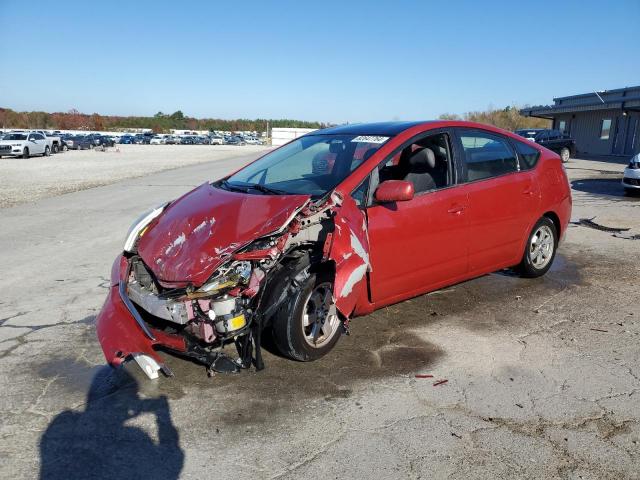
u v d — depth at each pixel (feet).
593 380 12.25
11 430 10.58
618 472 9.20
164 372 11.90
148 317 12.51
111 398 11.71
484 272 16.90
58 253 24.82
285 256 12.09
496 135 17.25
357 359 13.33
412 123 15.81
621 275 19.93
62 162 101.71
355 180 13.48
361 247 12.58
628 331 14.93
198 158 120.88
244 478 9.13
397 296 14.49
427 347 13.98
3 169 82.43
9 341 14.71
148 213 14.60
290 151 16.69
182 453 9.82
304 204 12.32
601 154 103.86
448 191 15.16
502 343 14.20
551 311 16.39
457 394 11.69
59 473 9.30
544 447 9.86
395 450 9.80
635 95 92.43
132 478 9.17
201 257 11.63
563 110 108.37
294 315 12.25
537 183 17.92
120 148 186.29
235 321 11.43
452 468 9.30
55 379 12.58
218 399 11.59
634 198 40.83
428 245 14.62
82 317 16.46
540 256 18.94
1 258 23.93
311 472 9.25
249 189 14.51
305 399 11.55
